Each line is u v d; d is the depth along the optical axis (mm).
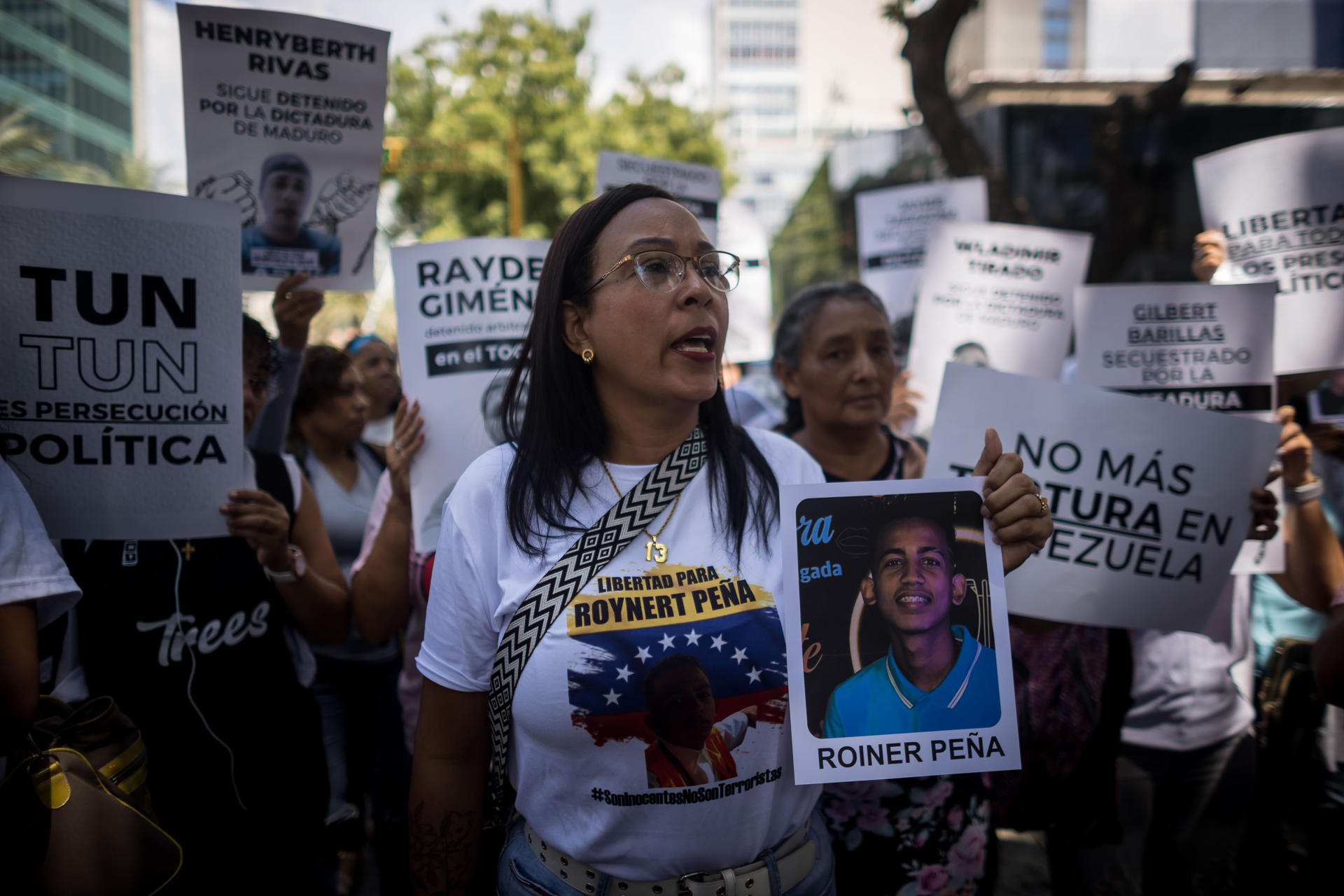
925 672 1357
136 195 1803
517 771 1416
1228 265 2701
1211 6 28125
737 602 1355
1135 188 8930
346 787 3098
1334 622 1729
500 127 18500
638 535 1372
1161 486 1976
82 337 1777
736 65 87000
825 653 1352
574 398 1467
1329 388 2693
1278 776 2162
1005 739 1356
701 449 1438
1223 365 2512
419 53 18922
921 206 4523
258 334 2295
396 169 16828
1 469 1488
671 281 1374
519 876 1441
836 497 1385
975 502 1396
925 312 3303
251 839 2027
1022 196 17656
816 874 1469
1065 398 1982
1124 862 2504
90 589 1936
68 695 1899
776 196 68062
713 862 1347
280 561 2051
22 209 1729
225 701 2012
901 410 3305
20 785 1524
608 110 19984
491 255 2537
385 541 2477
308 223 2646
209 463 1889
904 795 1988
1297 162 2586
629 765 1311
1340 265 2535
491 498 1450
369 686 3188
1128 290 2537
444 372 2506
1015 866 3160
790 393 2664
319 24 2596
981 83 17953
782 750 1382
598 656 1299
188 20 2488
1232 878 2457
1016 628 2240
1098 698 2213
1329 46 26312
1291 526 2363
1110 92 17891
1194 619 1985
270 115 2586
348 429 3350
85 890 1544
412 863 1501
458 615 1437
